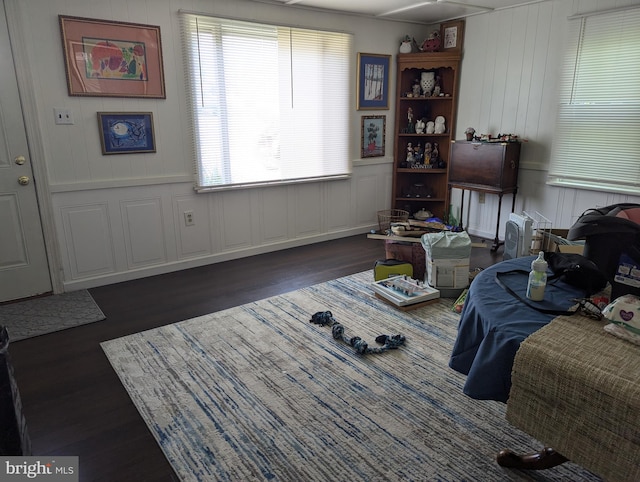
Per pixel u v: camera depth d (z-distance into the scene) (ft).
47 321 9.75
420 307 10.25
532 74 13.74
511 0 13.12
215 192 13.14
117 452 6.00
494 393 4.58
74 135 10.73
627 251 4.79
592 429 3.83
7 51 9.68
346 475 5.56
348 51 14.83
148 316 10.00
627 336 4.21
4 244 10.41
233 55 12.53
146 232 12.20
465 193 16.52
